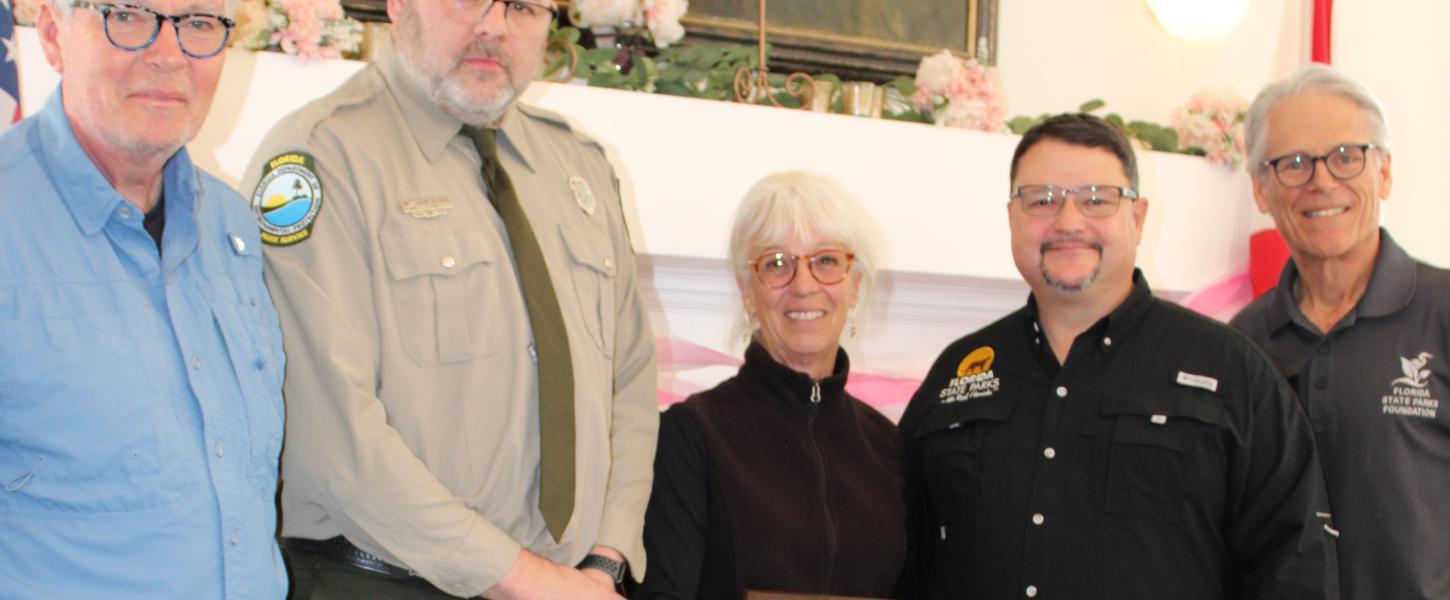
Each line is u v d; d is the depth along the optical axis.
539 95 2.54
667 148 2.64
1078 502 1.77
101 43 1.15
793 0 2.96
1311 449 1.75
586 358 1.62
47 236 1.15
